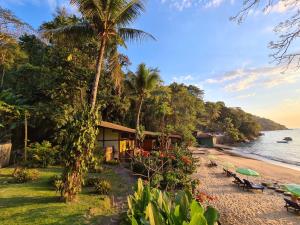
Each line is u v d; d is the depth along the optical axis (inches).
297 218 392.2
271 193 554.3
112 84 985.5
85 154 311.9
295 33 188.9
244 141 3238.2
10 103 663.1
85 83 786.2
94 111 324.2
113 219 267.0
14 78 849.5
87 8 477.7
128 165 664.4
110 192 390.0
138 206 188.2
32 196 317.7
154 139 1047.0
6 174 452.8
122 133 896.9
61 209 275.0
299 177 825.5
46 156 551.8
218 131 3233.3
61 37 557.6
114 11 492.4
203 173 767.1
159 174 423.5
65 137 313.9
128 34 555.5
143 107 1503.4
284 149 2327.8
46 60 793.6
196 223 103.7
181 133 1470.2
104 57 674.2
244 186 585.9
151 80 1074.1
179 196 169.8
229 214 402.3
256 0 195.9
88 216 266.1
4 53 723.4
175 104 1859.0
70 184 307.1
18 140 739.4
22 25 679.7
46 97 796.6
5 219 240.8
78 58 781.9
